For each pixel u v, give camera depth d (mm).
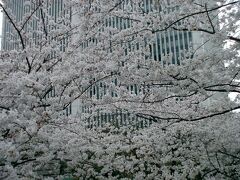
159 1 5699
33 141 5320
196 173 7230
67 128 6156
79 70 5723
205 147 7367
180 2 5723
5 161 4461
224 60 5625
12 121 4371
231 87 5625
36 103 4980
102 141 7570
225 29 5684
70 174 6816
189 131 7613
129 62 6078
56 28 7391
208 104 7168
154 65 5371
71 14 6945
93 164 7137
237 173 7469
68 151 5754
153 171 7477
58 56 6633
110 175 7082
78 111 7316
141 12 6148
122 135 8016
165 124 7445
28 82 4488
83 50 6371
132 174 7934
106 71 5637
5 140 5000
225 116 7309
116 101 6453
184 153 7539
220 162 7562
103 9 6023
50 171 6215
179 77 5371
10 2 7004
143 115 7301
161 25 5719
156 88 5742
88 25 6145
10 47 7594
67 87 5910
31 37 7176
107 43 6258
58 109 5500
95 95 7098
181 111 7469
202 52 5422
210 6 5590
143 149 7516
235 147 7391
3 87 4777
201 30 5734
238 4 5547
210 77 5289
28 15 7086
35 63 6477
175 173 7273
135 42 6141
